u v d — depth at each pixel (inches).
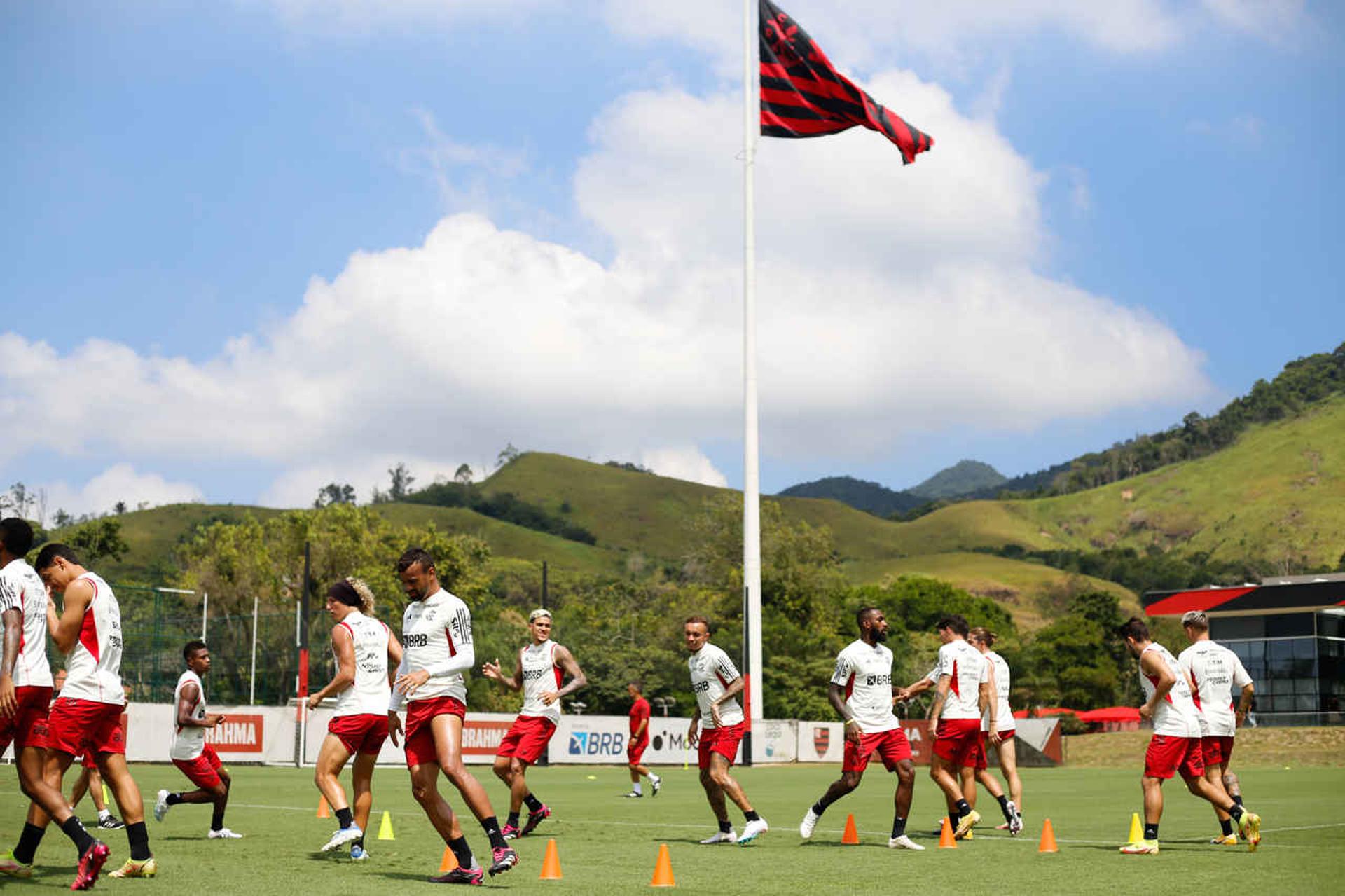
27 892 299.3
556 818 632.4
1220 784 478.9
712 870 382.6
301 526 3085.6
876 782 1085.8
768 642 3179.1
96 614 333.1
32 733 321.7
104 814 498.0
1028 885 348.2
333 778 395.9
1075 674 3846.0
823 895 324.2
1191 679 483.2
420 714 334.3
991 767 1759.4
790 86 1546.5
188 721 462.3
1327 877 367.6
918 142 1531.7
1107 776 1312.7
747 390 1654.8
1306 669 2402.8
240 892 306.0
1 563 328.5
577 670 511.2
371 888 318.0
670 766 1563.7
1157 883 353.4
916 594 4530.0
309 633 1927.9
